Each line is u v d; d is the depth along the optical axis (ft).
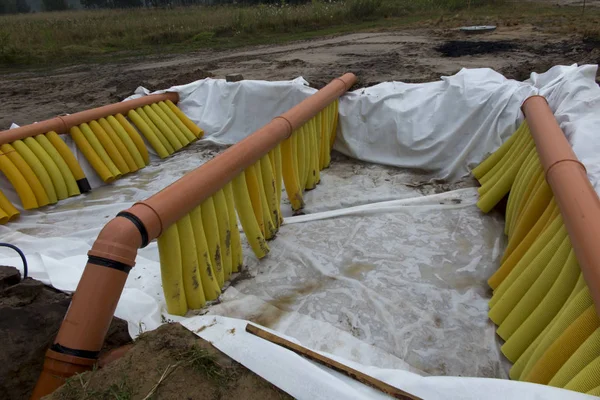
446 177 17.21
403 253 12.71
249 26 54.80
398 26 52.08
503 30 41.60
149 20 59.26
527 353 8.20
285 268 12.30
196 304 10.11
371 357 8.96
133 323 8.94
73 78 35.55
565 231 8.77
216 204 10.58
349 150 19.48
